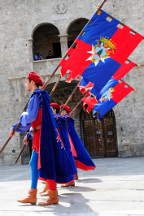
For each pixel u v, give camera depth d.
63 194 5.02
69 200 4.33
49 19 17.56
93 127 19.05
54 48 21.34
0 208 3.91
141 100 16.56
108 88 7.98
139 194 4.47
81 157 7.19
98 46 5.50
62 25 17.41
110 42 5.52
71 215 3.32
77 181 6.93
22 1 17.98
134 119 16.53
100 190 5.14
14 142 17.30
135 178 6.71
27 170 13.01
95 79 5.46
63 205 3.96
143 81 16.66
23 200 4.17
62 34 17.31
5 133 17.42
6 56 17.89
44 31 21.28
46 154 3.92
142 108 16.50
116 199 4.15
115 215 3.19
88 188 5.52
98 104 8.38
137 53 16.83
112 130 18.72
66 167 4.21
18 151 17.20
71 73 6.62
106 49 5.52
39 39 21.39
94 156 18.73
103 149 18.64
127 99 16.70
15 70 17.70
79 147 7.23
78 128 19.23
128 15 17.00
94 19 5.50
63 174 4.11
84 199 4.32
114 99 8.31
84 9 17.28
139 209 3.44
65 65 5.39
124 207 3.60
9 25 18.03
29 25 17.81
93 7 17.22
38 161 3.94
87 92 8.38
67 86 19.50
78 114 19.39
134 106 16.59
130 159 15.04
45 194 4.97
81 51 5.47
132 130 16.48
